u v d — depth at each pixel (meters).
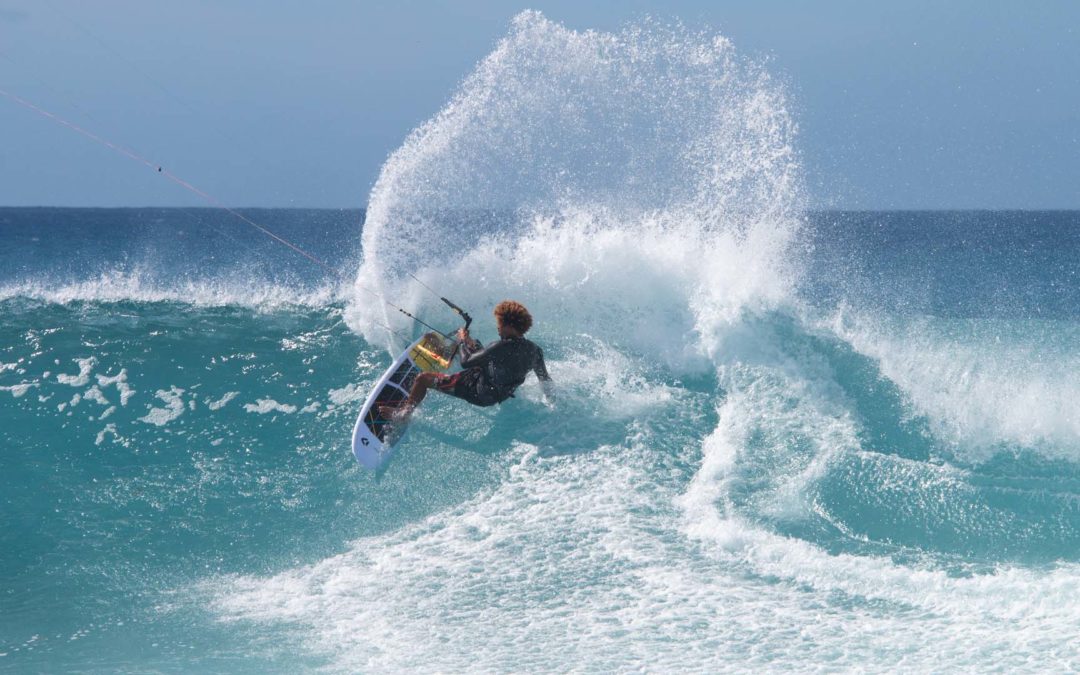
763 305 30.70
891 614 16.45
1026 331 30.72
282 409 27.36
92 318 36.12
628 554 19.34
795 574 18.28
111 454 24.88
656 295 32.34
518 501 22.16
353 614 17.44
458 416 26.52
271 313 37.16
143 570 19.61
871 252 121.69
